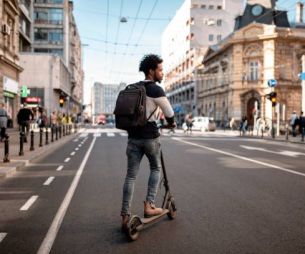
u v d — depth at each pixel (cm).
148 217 500
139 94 463
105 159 1356
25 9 5400
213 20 7994
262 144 2258
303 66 3142
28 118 2020
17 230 506
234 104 5344
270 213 586
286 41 5131
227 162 1253
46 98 5453
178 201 669
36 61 5453
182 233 485
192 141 2444
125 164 1211
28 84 5431
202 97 6906
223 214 580
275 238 465
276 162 1262
